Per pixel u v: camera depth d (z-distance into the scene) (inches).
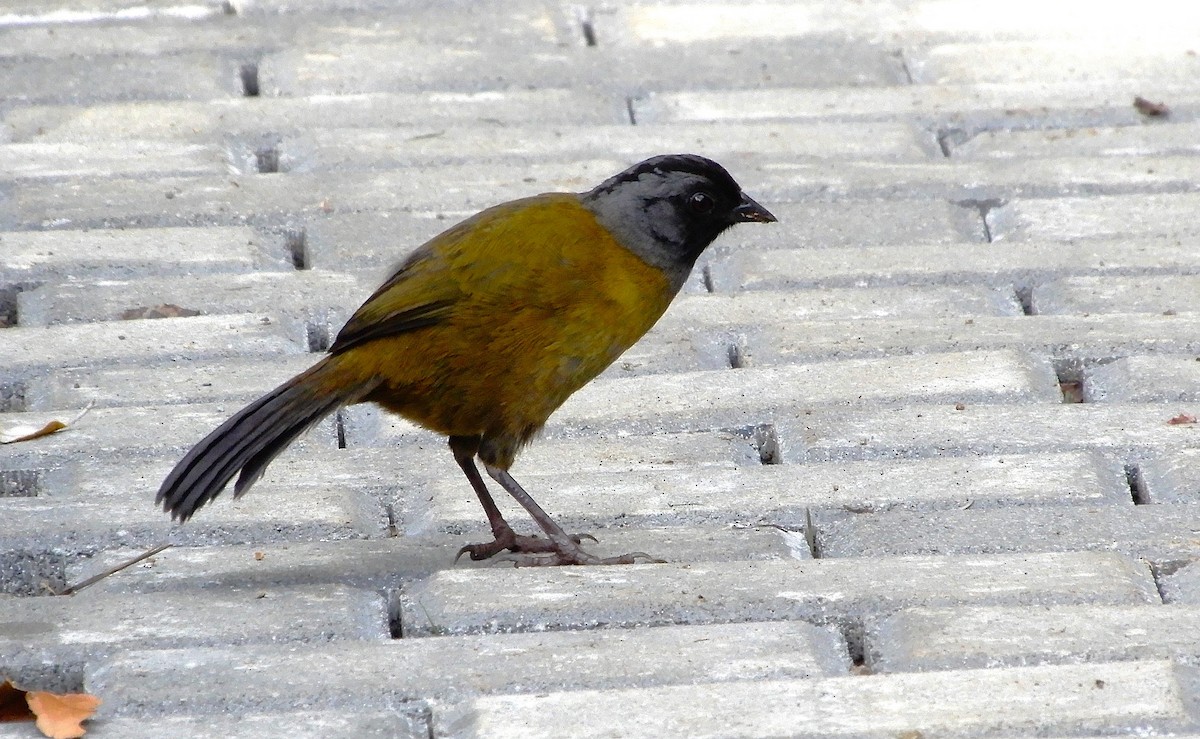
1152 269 445.1
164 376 396.2
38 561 336.8
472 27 585.0
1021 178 489.1
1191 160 500.1
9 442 369.1
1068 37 582.9
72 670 298.5
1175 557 330.0
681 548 339.0
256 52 561.0
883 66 562.6
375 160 495.8
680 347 416.5
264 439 330.3
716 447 380.2
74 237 450.3
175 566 331.6
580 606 312.5
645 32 584.4
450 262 339.9
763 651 297.6
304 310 425.4
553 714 278.4
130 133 506.6
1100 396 399.5
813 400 392.8
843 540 343.0
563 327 343.9
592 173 490.3
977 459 366.6
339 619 311.0
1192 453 365.4
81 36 566.9
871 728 273.6
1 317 431.2
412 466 374.6
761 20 597.0
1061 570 321.1
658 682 289.4
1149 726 273.7
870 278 446.0
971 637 299.0
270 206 467.8
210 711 282.2
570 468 373.7
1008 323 422.3
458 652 296.5
